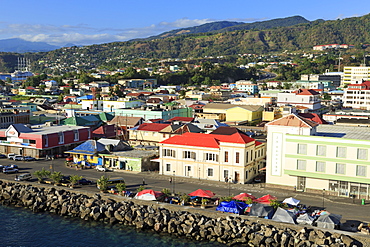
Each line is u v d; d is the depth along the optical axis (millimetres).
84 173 114125
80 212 90500
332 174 92938
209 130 140500
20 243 78562
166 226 82250
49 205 94688
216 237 78125
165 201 89562
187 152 109688
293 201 82312
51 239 80062
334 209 84375
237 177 104500
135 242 78000
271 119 193875
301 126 97188
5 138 140625
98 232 82625
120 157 119062
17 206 97688
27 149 135250
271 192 96500
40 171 107875
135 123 165375
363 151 89875
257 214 79062
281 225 75500
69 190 97875
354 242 69312
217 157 106188
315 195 94188
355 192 92062
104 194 94062
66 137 141125
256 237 74062
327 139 93062
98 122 177000
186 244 76750
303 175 96000
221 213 81000
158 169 120562
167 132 137875
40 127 152625
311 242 70625
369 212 82688
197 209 83938
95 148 123938
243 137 106188
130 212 86375
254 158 109750
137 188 99562
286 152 97875
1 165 119562
